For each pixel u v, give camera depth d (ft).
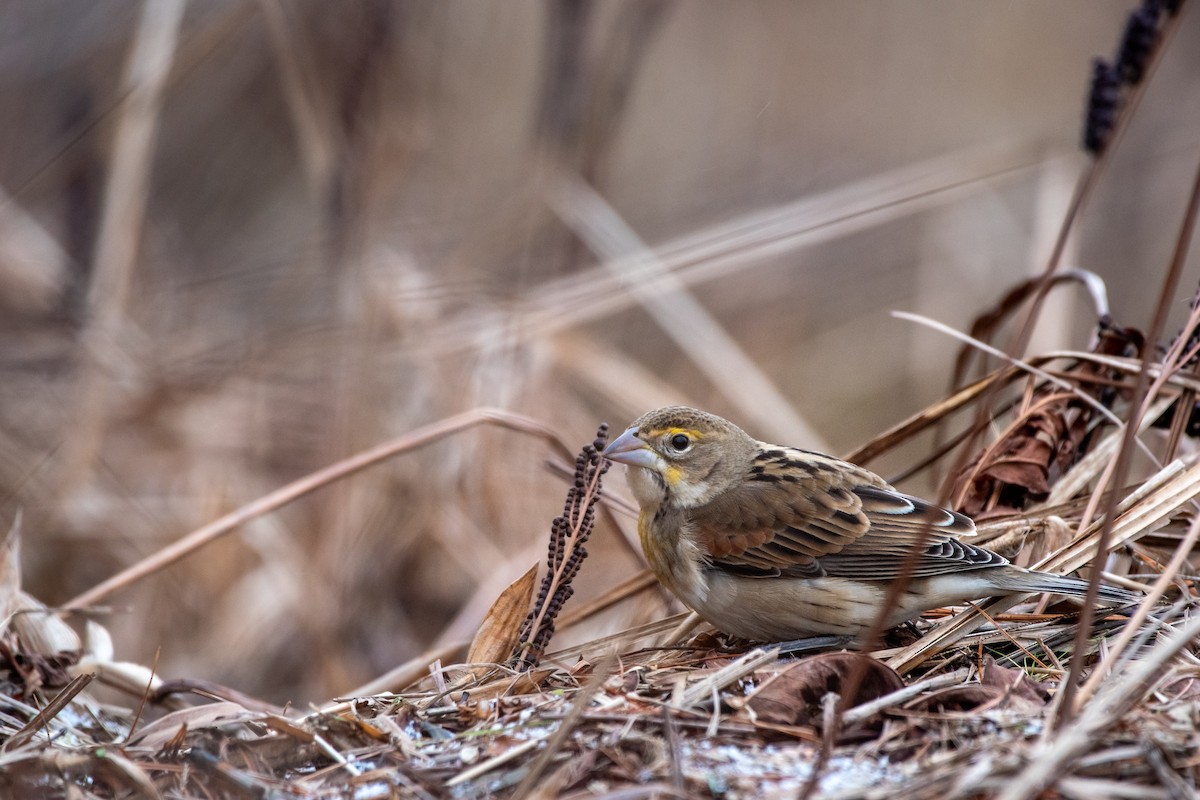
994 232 59.47
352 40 45.83
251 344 49.90
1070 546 27.30
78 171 51.75
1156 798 18.39
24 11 58.59
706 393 51.75
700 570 29.01
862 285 61.87
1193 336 30.81
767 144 68.90
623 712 21.80
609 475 43.47
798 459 29.68
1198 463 26.86
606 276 47.75
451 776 20.97
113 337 46.88
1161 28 22.52
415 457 43.32
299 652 41.60
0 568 31.07
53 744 23.04
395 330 45.27
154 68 46.57
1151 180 66.13
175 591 43.11
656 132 69.87
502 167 61.77
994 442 31.30
